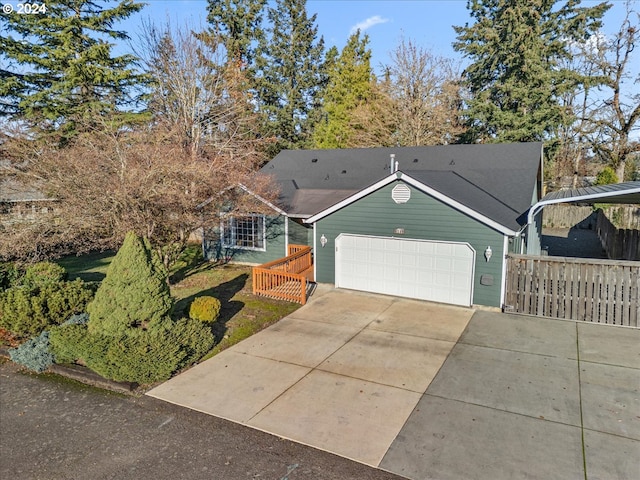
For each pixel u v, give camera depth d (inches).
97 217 432.1
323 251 522.9
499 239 414.0
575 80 1086.4
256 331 378.6
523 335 358.9
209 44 739.4
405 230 464.4
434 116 1052.5
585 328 373.1
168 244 528.7
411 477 189.8
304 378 287.7
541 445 210.1
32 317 337.1
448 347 336.8
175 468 199.6
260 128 1184.8
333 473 193.8
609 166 1184.8
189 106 698.2
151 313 306.8
